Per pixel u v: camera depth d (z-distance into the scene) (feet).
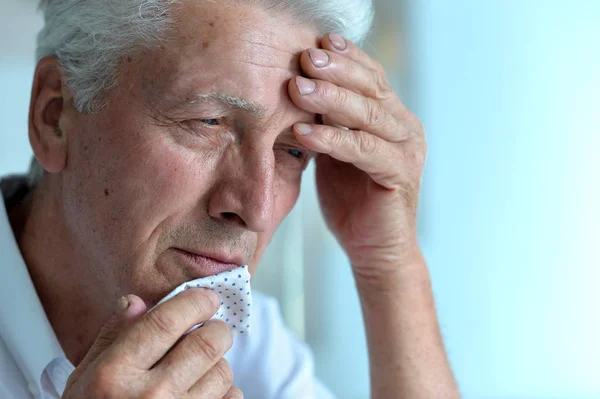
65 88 3.55
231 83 3.14
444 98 8.37
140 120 3.22
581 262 7.67
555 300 7.83
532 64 7.80
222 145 3.28
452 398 4.50
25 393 3.71
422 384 4.46
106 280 3.51
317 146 3.51
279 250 8.34
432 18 8.32
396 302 4.52
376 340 4.55
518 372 8.04
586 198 7.57
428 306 4.62
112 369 2.58
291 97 3.34
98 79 3.35
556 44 7.64
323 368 8.56
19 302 3.74
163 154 3.21
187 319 2.75
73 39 3.49
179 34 3.16
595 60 7.41
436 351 4.56
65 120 3.54
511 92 7.98
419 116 8.48
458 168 8.33
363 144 3.75
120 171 3.28
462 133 8.28
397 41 8.32
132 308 2.85
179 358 2.71
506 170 8.05
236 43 3.16
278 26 3.32
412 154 4.13
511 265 8.05
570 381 7.79
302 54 3.41
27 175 4.34
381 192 4.32
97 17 3.36
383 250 4.47
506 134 8.02
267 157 3.29
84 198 3.45
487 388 8.16
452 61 8.29
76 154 3.49
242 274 3.17
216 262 3.31
